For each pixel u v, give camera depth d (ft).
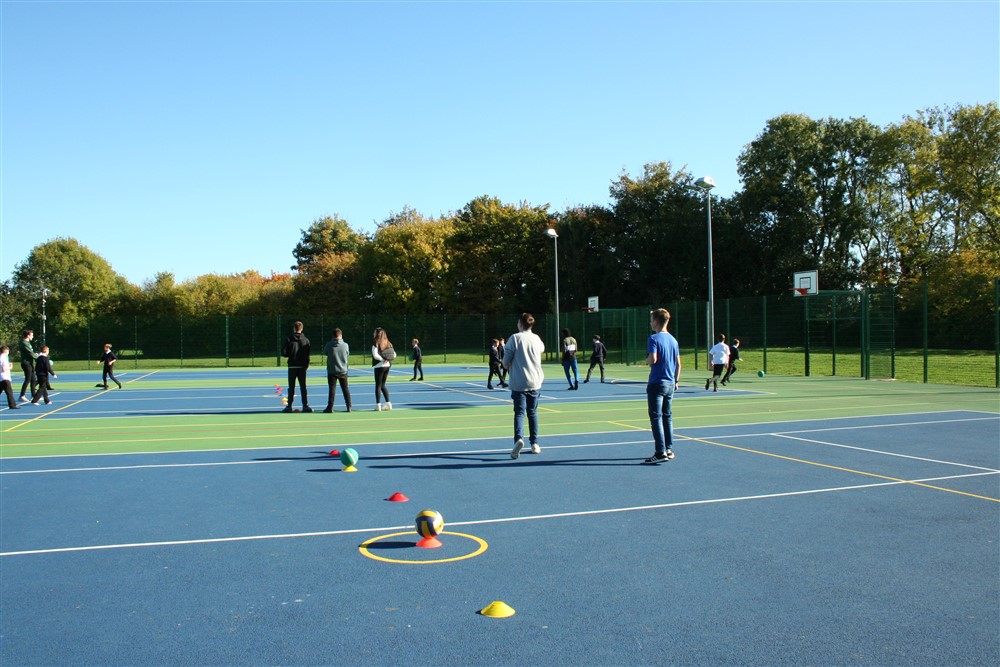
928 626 15.83
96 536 22.63
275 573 19.25
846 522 23.93
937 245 184.14
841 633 15.47
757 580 18.58
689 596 17.53
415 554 20.77
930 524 23.66
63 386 92.12
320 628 15.79
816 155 191.31
